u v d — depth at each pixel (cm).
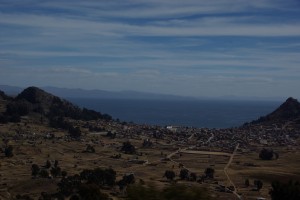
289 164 17550
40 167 14800
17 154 17162
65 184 10531
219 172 15300
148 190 1861
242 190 12038
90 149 19175
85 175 11175
